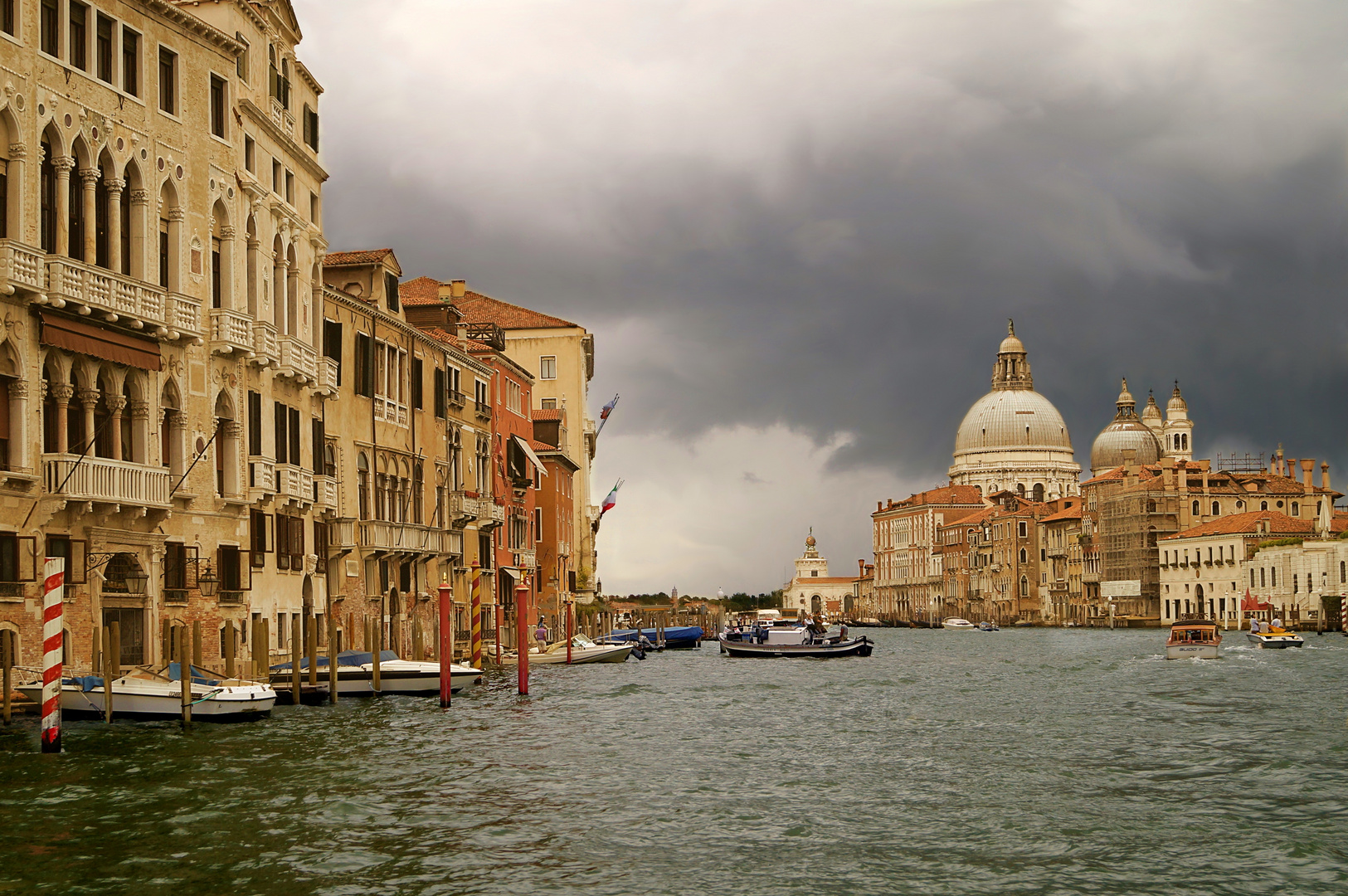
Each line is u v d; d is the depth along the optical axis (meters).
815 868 19.73
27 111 32.06
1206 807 24.48
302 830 21.36
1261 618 156.25
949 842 21.47
